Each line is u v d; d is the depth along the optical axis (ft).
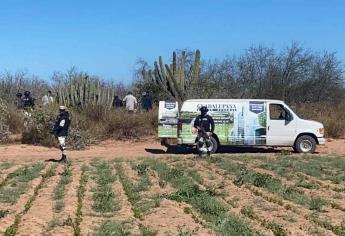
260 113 68.74
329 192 42.34
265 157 64.28
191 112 68.23
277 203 37.96
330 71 116.98
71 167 56.65
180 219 32.86
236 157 64.39
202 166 56.80
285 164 57.57
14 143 80.43
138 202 37.73
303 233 30.01
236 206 36.76
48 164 59.21
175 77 102.42
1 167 56.39
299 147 69.56
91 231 30.07
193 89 103.40
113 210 35.45
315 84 115.96
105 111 86.43
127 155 69.92
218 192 41.34
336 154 69.00
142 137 84.79
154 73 109.29
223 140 68.44
